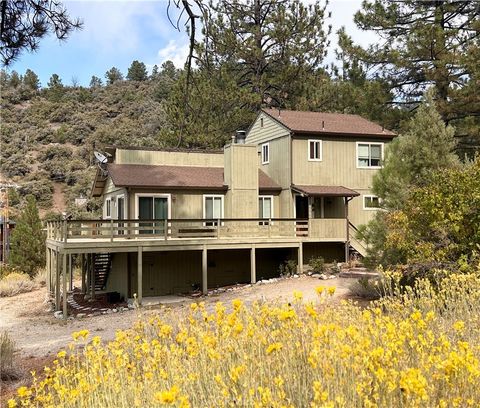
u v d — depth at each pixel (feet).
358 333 12.57
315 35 103.50
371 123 76.13
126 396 12.68
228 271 64.69
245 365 11.41
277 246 61.46
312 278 57.88
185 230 62.28
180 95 87.30
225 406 10.47
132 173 63.77
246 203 65.16
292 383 11.10
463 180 31.19
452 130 39.42
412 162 39.01
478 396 9.95
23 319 51.85
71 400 13.05
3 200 142.10
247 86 104.73
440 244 31.40
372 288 38.70
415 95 90.33
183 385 11.91
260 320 14.39
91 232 70.18
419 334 12.71
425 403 9.57
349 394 10.05
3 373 24.98
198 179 65.72
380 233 37.81
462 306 17.90
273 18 96.17
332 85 101.04
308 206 66.59
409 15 87.20
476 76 71.31
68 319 49.06
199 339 14.66
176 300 54.60
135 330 19.04
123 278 61.00
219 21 62.59
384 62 89.20
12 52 23.21
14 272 84.38
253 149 65.92
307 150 68.33
